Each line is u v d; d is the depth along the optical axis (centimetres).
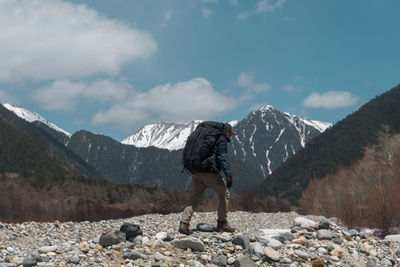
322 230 498
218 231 523
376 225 987
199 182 496
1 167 11788
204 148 458
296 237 497
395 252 499
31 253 356
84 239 494
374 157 4094
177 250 426
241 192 2070
